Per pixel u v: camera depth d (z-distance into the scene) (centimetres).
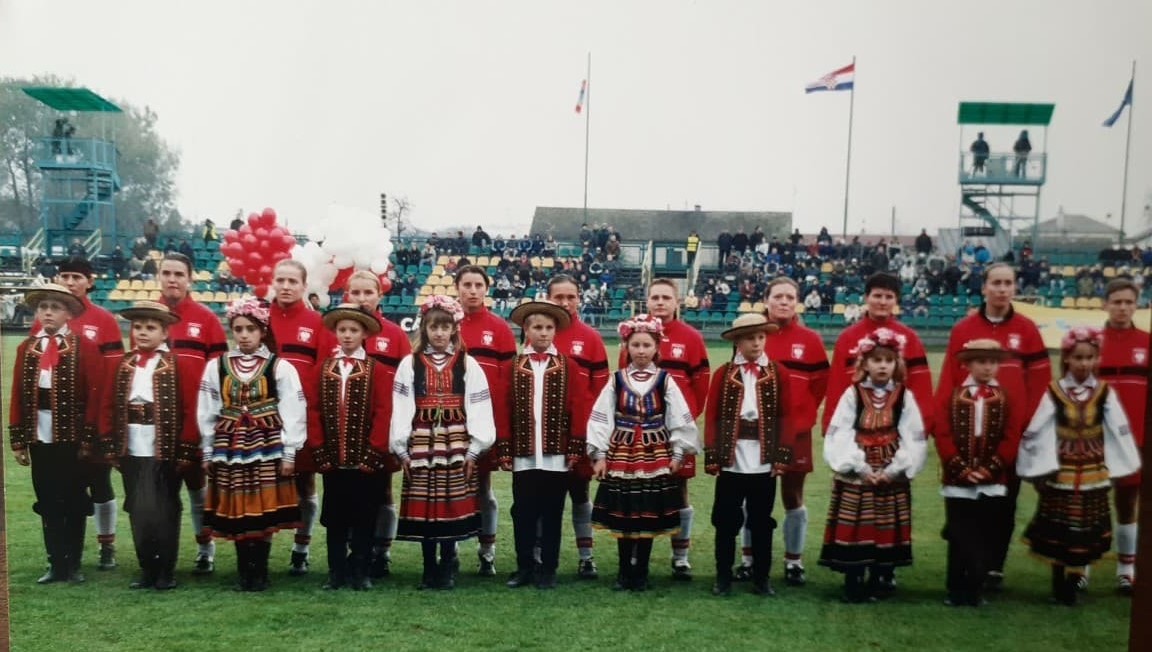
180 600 384
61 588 396
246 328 380
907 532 380
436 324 383
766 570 394
